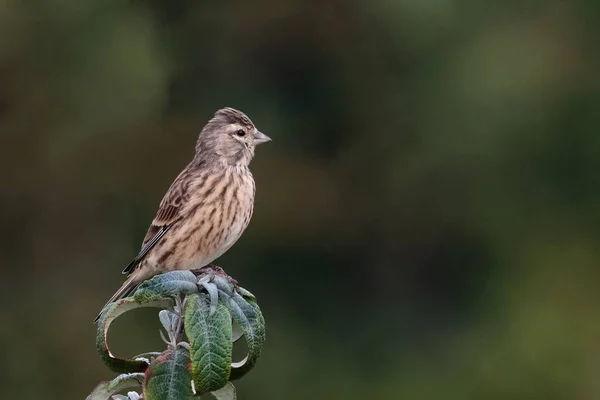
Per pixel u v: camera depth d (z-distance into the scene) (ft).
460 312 56.44
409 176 57.11
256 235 55.72
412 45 57.88
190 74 56.13
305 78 57.98
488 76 56.54
